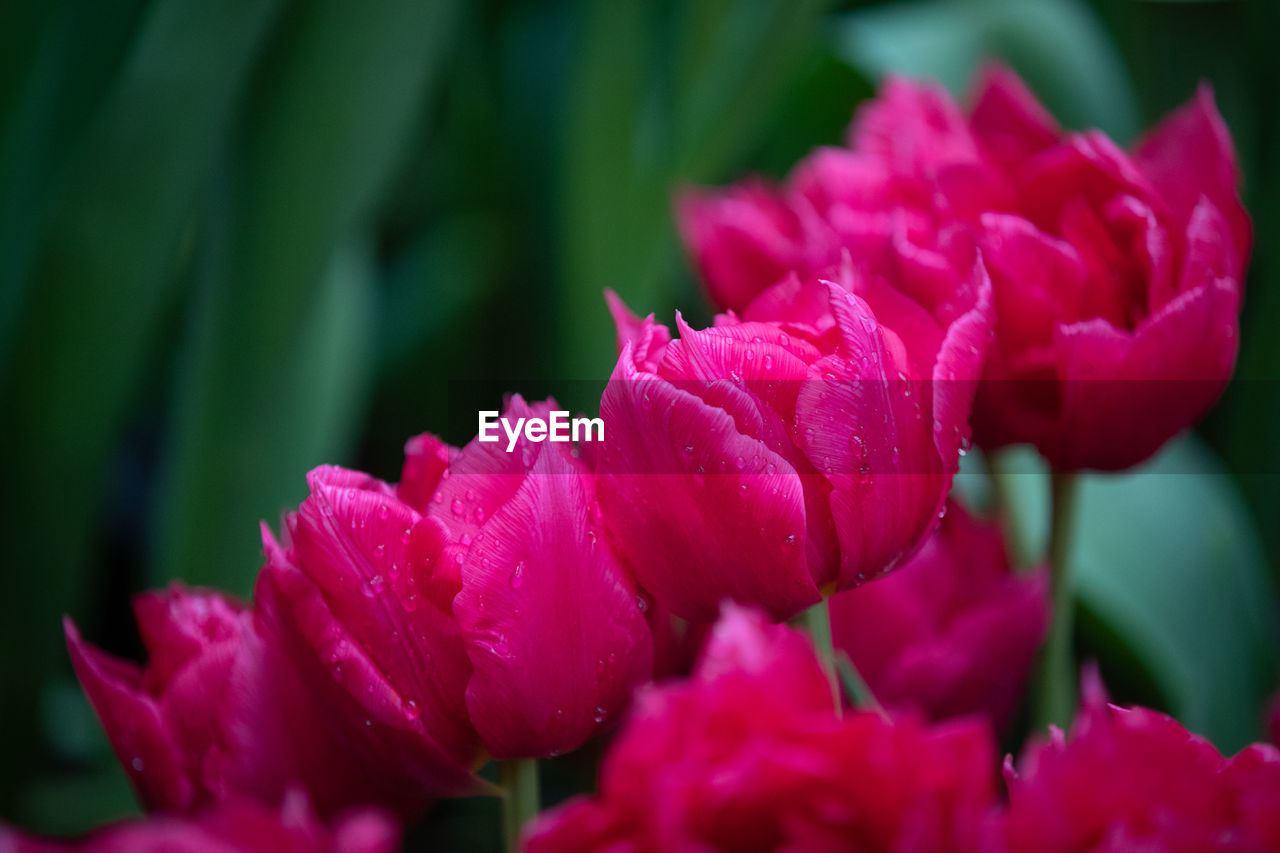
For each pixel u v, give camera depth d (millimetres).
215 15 672
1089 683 451
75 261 708
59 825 773
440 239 1161
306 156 711
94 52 771
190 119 693
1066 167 545
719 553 457
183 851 410
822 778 432
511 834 469
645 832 432
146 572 945
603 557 452
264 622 466
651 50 1042
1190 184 547
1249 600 751
